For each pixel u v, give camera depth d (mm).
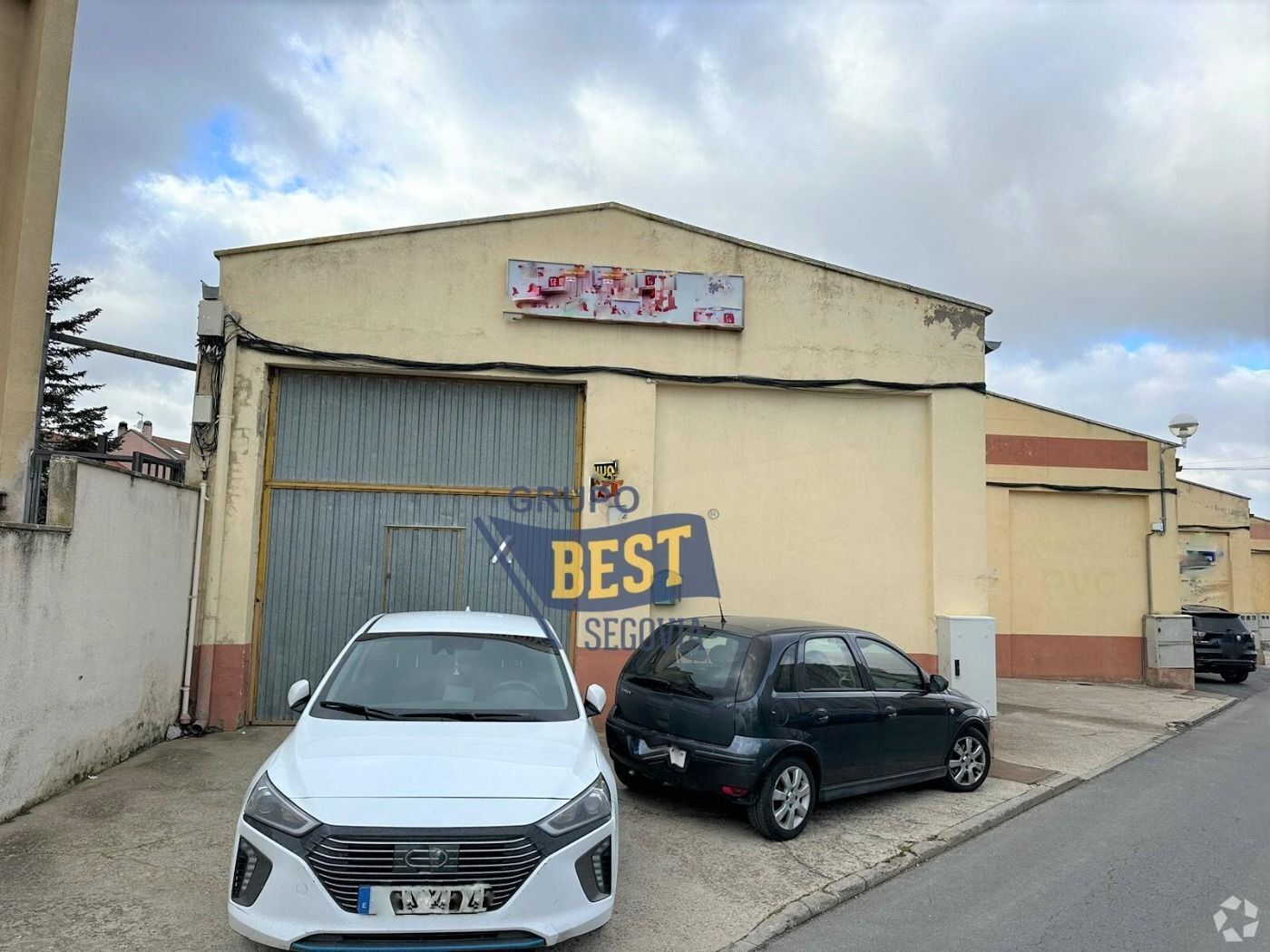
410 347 9211
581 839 3875
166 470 8398
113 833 5426
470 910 3598
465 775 4020
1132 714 12750
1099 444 17094
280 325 8969
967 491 10352
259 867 3658
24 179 7477
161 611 7824
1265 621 27000
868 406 10430
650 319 9711
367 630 5605
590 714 5301
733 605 9922
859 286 10312
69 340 7801
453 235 9406
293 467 9133
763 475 10109
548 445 9695
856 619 10141
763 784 5840
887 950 4410
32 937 4051
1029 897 5211
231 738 8148
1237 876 5660
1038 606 16844
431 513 9383
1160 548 16859
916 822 6559
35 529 5727
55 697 6039
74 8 7871
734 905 4816
